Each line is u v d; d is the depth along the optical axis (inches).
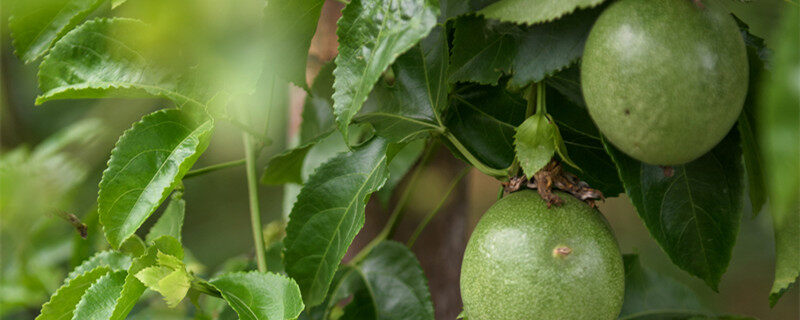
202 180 56.1
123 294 24.5
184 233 55.9
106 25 25.1
